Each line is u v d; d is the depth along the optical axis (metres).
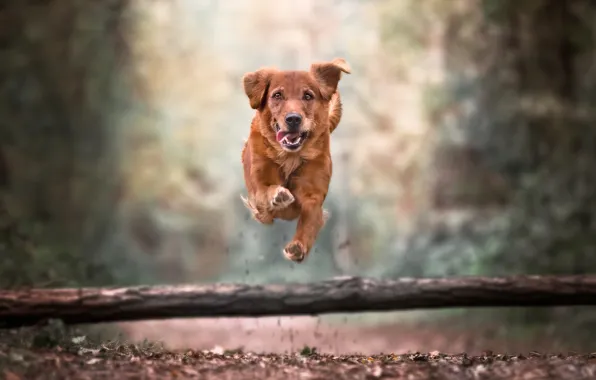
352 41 27.70
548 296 8.75
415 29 24.48
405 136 24.19
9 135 20.41
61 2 21.48
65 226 20.89
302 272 21.92
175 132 26.50
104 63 22.83
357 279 8.70
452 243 18.73
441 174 22.67
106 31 23.02
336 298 8.58
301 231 6.77
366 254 25.45
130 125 24.58
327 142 7.00
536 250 15.96
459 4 22.36
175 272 26.41
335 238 25.28
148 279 21.02
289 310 8.55
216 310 8.47
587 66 19.92
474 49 21.72
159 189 25.89
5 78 20.66
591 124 18.55
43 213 20.48
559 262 15.62
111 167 23.28
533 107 19.08
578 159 17.64
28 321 8.11
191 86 28.00
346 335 14.80
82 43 21.84
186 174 27.45
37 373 6.25
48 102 21.12
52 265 10.99
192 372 6.41
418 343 13.34
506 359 7.27
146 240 25.86
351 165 26.80
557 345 12.28
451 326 15.09
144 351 7.50
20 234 11.45
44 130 21.05
